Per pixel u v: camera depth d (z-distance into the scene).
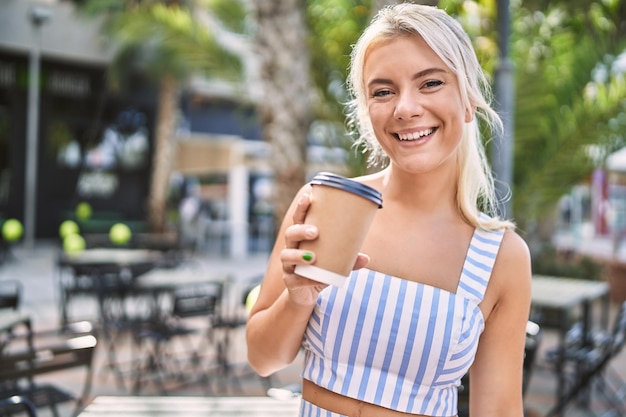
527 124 6.77
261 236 18.50
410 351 1.30
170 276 5.93
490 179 1.62
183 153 16.94
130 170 19.95
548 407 5.13
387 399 1.30
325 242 1.05
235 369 6.06
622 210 19.05
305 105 6.18
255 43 6.23
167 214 16.30
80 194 19.23
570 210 21.84
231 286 10.71
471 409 1.44
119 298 6.72
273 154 6.13
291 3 6.11
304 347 1.42
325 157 7.88
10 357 2.92
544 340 7.44
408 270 1.38
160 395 5.22
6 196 17.97
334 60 7.25
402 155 1.33
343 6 7.43
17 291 4.70
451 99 1.31
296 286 1.10
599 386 5.27
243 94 9.59
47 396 3.52
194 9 12.96
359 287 1.32
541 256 9.93
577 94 7.05
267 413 2.46
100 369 5.91
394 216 1.44
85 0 15.22
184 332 5.38
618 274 10.84
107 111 19.27
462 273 1.36
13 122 17.80
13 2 16.41
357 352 1.32
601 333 5.88
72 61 17.92
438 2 3.01
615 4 6.76
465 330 1.31
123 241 11.52
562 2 6.77
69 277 11.84
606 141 7.06
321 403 1.37
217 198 19.19
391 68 1.30
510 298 1.40
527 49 7.18
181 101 19.14
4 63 17.39
